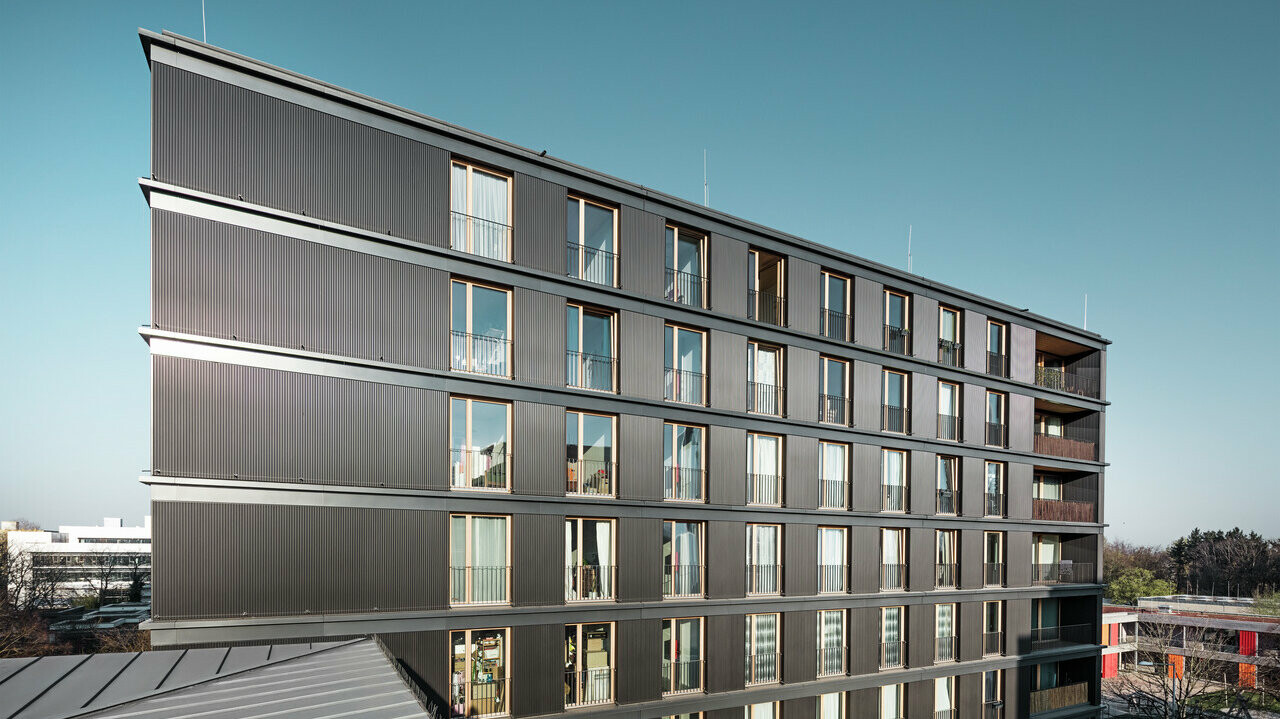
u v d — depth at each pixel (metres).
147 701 7.27
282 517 10.90
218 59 10.94
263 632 10.59
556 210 13.95
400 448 11.95
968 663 19.30
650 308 14.92
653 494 14.55
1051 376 24.16
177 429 10.30
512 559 12.83
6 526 71.94
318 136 11.72
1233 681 37.06
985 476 20.55
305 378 11.29
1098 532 23.42
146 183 10.20
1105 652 42.56
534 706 12.71
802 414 16.97
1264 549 72.00
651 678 14.02
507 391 13.05
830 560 17.42
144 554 57.97
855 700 16.94
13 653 37.81
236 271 10.89
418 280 12.42
